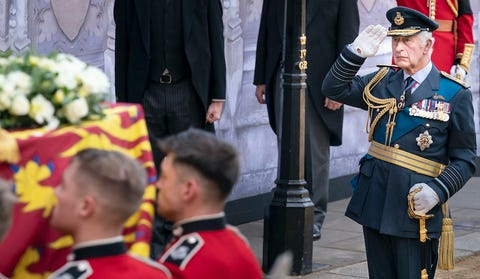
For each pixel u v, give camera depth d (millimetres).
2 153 14242
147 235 16219
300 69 26422
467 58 32875
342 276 26922
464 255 30109
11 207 11578
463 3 32688
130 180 12586
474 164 21422
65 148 15094
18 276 14750
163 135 26531
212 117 26453
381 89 21719
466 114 21250
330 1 30141
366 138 39312
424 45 21359
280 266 12391
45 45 28469
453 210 36469
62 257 15055
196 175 13602
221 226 13836
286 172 26562
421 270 21531
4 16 27375
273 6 30547
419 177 21188
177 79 26125
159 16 25969
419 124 21234
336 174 37906
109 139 15945
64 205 12547
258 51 31062
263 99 31469
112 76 30344
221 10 26422
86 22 29484
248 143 34125
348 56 21641
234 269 13586
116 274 12398
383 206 21359
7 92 15117
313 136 30469
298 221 26438
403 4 33219
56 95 15453
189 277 13312
